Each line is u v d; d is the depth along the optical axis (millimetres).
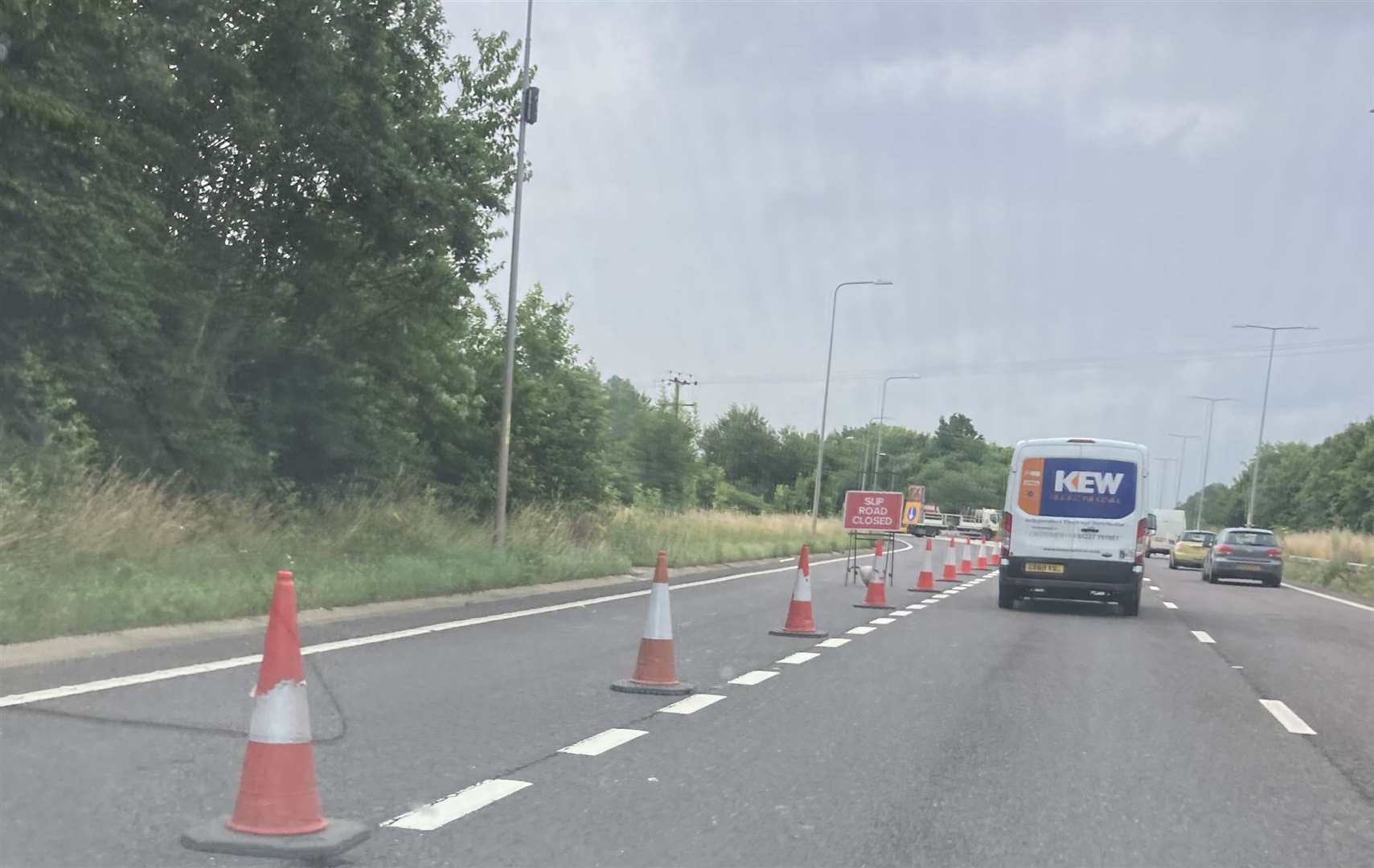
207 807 6281
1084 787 7582
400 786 6949
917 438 185000
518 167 24219
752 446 139250
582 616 16719
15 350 19203
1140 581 21531
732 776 7527
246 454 22594
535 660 12164
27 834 5742
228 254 25297
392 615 15680
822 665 12836
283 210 25688
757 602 20656
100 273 20156
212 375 23266
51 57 18750
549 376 32125
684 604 19719
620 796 6922
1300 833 6691
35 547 14352
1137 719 10156
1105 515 21547
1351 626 21234
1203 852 6254
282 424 25422
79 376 20141
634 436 71000
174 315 23203
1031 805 7094
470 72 27797
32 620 11312
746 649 13938
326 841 5684
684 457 71500
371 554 19750
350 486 25391
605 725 8961
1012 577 21734
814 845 6121
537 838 6031
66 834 5762
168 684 9625
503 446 23828
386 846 5801
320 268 26172
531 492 30797
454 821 6281
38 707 8547
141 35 20672
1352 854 6320
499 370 31266
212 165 24781
